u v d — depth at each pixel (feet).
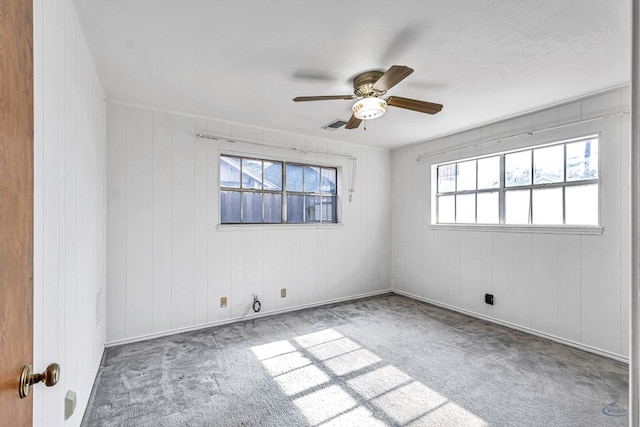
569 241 9.36
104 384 7.10
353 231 14.75
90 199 6.80
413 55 6.83
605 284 8.61
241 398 6.59
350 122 8.80
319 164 13.73
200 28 5.90
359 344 9.37
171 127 10.34
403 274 15.34
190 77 7.92
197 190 10.75
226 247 11.32
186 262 10.52
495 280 11.34
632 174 1.96
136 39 6.24
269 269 12.28
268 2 5.18
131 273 9.59
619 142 8.38
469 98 9.12
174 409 6.21
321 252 13.71
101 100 8.48
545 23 5.71
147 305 9.83
